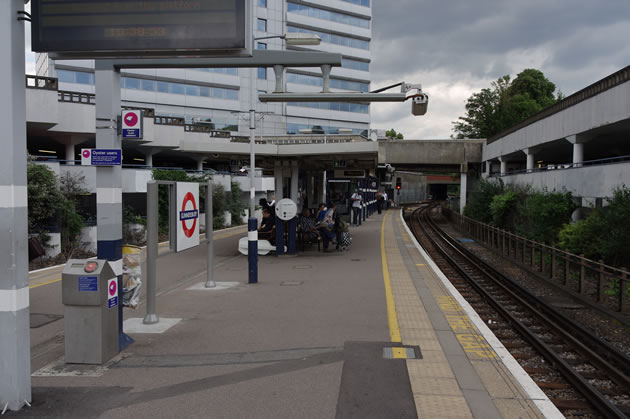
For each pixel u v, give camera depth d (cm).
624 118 1476
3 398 411
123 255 670
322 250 1620
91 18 480
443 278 1082
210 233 980
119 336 591
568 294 1144
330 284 1012
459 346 589
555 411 412
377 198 4097
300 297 883
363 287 978
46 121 1883
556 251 1341
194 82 4997
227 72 5188
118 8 479
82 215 1695
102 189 591
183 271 1209
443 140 3625
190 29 479
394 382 475
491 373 499
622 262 1210
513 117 4844
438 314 752
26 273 413
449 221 3803
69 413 408
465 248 2062
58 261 1373
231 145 1541
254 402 430
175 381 481
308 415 405
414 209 5750
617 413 470
